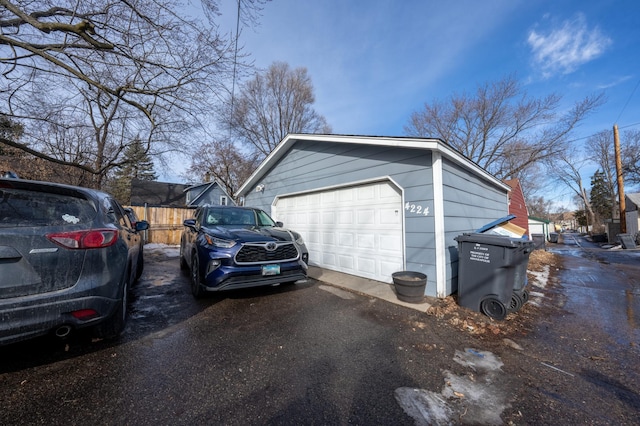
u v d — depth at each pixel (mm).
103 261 2264
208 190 22203
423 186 4641
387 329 3266
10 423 1624
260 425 1695
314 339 2959
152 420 1700
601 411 1899
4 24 4391
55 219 2129
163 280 5539
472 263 3904
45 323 1921
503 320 3574
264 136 22234
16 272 1873
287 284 5324
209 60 5492
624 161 20250
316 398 1971
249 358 2518
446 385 2174
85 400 1858
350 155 5992
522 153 20312
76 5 4172
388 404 1926
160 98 5867
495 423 1767
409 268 4820
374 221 5551
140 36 4680
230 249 3791
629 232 19297
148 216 12430
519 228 4773
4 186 2025
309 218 7363
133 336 2889
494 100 20672
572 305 4434
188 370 2285
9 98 5668
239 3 4820
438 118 23219
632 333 3285
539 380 2273
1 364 2260
